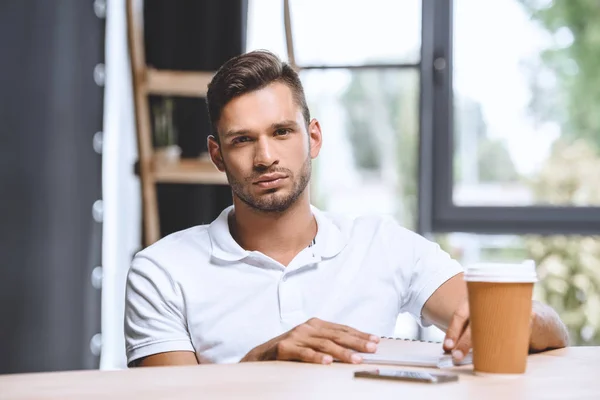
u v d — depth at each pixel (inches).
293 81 75.1
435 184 162.4
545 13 158.4
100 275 148.4
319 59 163.3
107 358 152.1
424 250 84.2
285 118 73.5
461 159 161.8
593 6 156.6
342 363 57.3
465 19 160.2
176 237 80.4
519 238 159.9
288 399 43.4
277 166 73.7
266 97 73.2
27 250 136.3
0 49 132.8
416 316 84.6
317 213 81.5
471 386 48.0
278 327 75.2
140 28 156.9
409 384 48.2
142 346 75.6
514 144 159.9
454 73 161.0
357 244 81.7
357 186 163.6
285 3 152.1
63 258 141.0
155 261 77.7
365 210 163.3
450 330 59.5
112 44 153.3
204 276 76.5
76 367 142.9
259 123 72.9
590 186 157.8
